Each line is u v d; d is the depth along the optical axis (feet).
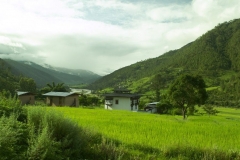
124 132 51.78
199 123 82.99
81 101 303.48
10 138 26.78
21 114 42.11
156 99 452.76
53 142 30.76
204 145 42.11
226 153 38.06
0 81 280.92
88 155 35.09
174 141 41.81
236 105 434.71
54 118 35.70
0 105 41.98
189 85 148.05
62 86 395.96
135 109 285.43
